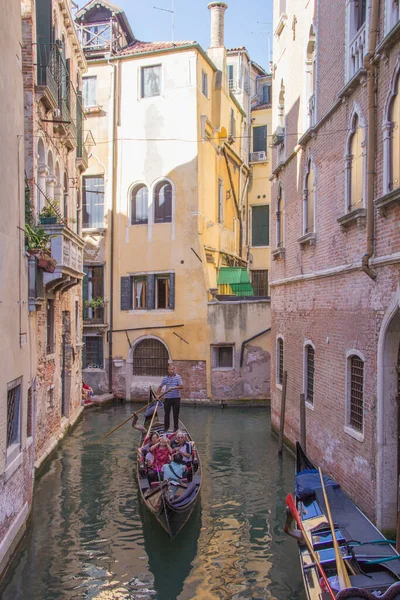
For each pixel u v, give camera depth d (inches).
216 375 845.2
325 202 440.5
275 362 631.8
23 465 360.5
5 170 314.7
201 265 854.5
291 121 559.2
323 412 444.5
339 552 236.5
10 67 327.6
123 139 891.4
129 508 411.2
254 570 317.7
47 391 537.6
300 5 524.7
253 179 1144.8
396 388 324.8
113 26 924.0
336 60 417.7
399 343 324.2
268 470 504.4
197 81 866.1
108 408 820.0
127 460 535.5
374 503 333.4
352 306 377.7
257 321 837.2
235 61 1122.7
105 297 895.1
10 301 325.7
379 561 251.8
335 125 416.5
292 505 278.8
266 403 837.2
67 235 494.3
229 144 995.9
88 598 288.0
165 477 402.9
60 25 573.3
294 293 540.4
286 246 576.7
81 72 719.1
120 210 891.4
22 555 333.1
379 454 326.3
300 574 311.9
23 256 360.8
